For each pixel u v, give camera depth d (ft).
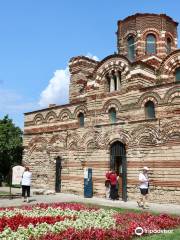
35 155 125.80
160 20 120.57
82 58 136.26
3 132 154.51
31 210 66.59
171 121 84.23
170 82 89.20
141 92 92.43
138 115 92.02
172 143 83.25
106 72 104.12
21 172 92.32
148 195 85.92
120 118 96.89
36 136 126.41
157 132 86.74
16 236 43.24
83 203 83.05
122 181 93.40
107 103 101.71
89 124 105.91
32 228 47.16
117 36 128.47
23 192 85.30
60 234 45.09
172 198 81.56
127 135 93.81
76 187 107.04
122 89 98.27
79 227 49.55
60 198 95.14
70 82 138.62
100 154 100.83
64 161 113.19
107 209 71.31
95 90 106.01
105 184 96.63
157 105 87.86
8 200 88.38
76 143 109.60
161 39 119.55
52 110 120.98
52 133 119.65
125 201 89.56
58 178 114.93
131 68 96.63
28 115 131.54
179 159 81.41
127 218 59.21
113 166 96.99
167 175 83.25
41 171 122.21
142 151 89.40
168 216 61.16
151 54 116.06
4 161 155.12
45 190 112.16
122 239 44.86
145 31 119.55
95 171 101.24
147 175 82.02
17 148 155.02
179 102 83.25
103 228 49.78
